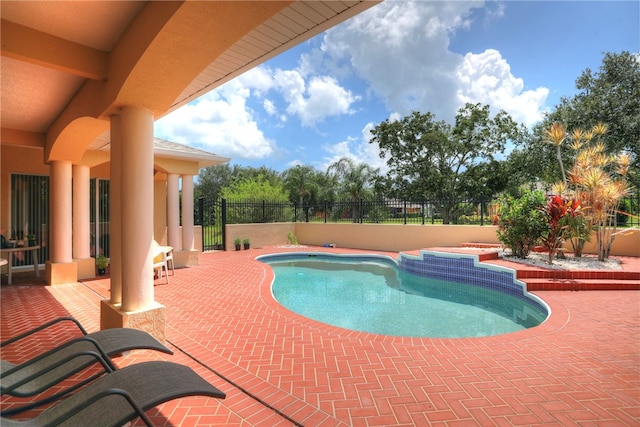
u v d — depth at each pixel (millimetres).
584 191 9875
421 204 15242
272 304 6938
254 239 17234
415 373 3854
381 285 9992
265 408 3199
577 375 3775
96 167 11875
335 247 17344
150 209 4695
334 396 3379
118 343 3074
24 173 10414
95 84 5020
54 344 4855
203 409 3178
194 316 6094
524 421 2949
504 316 6996
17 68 4898
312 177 30703
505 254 10828
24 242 9969
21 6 3545
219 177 41438
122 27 3982
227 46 3479
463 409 3135
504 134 24562
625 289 7688
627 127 16312
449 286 9812
